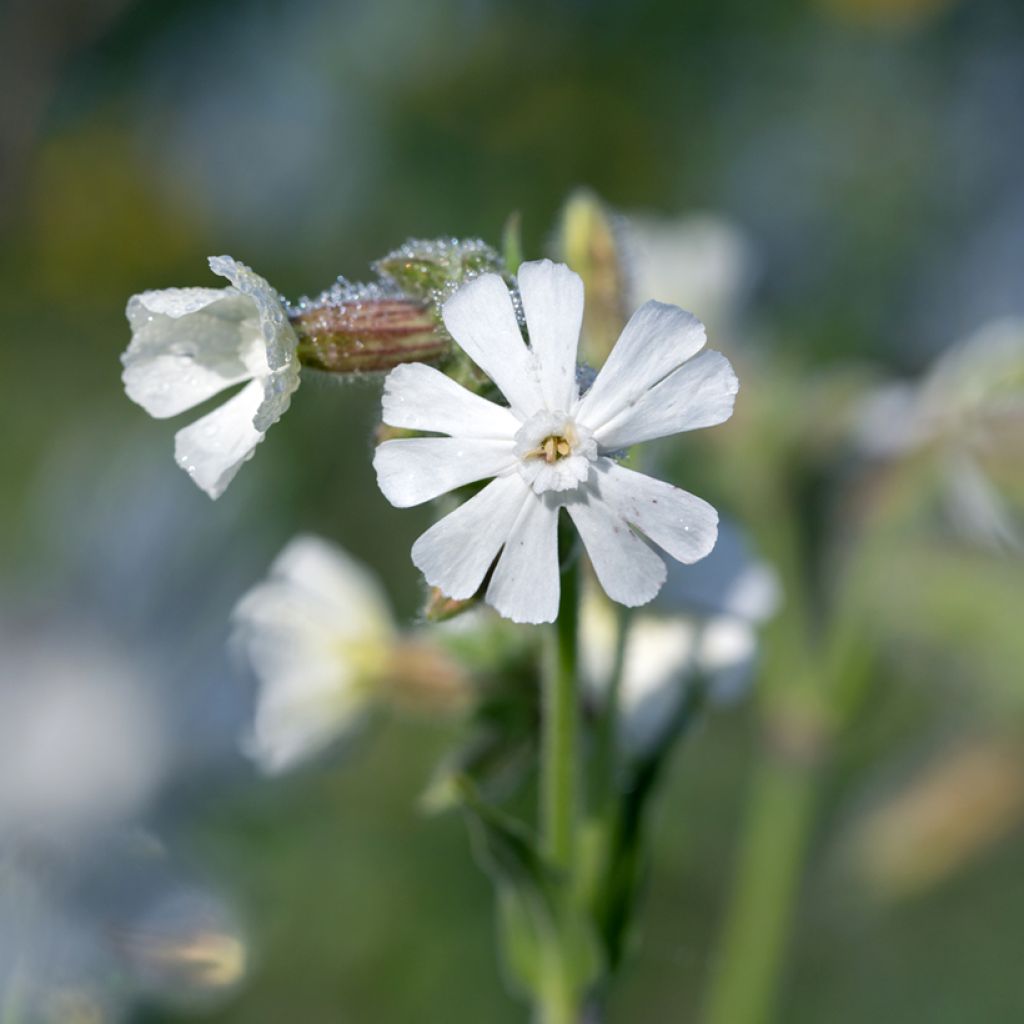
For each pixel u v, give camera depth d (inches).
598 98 28.3
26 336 28.3
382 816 19.7
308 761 13.8
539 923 12.4
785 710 15.9
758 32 29.0
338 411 23.5
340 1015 18.4
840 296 26.8
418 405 11.5
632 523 11.4
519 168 27.9
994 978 20.2
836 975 20.5
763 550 16.3
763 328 24.6
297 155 28.7
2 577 12.3
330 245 27.9
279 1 29.9
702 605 13.3
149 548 11.9
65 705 11.5
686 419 11.4
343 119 28.4
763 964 15.9
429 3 29.0
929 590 16.5
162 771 11.6
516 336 11.5
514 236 11.9
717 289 20.3
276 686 13.6
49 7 30.1
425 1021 18.9
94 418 25.8
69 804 11.5
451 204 27.6
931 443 16.0
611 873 12.5
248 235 28.6
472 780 12.9
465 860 19.6
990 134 28.1
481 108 28.2
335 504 23.5
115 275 29.0
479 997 19.2
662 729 12.9
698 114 28.8
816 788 15.9
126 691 11.6
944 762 17.8
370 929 18.8
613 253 12.9
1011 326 16.9
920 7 28.9
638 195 28.0
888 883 17.7
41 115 30.2
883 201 27.5
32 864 11.5
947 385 16.2
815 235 27.4
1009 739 17.4
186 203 29.3
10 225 29.4
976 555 16.6
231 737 11.8
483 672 13.1
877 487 16.4
